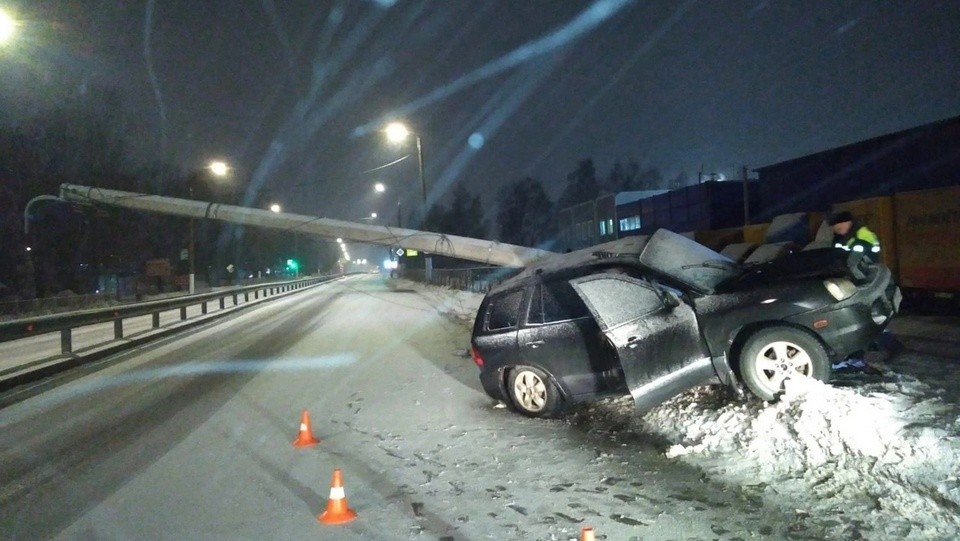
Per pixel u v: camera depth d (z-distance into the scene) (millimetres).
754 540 4559
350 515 5281
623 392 7598
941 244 13234
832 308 6738
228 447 7551
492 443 7223
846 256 7254
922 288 13688
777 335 6762
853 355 7883
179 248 66562
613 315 6949
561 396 8047
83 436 8305
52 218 49062
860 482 5148
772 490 5309
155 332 20719
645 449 6629
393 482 6152
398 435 7785
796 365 6789
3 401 10992
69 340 15195
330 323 23516
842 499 4988
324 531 5078
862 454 5457
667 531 4781
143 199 45281
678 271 7637
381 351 15320
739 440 6203
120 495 6043
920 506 4707
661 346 6918
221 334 21172
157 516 5500
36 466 7082
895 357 8742
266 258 98500
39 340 23250
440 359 13625
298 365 13664
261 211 41969
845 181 25312
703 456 6172
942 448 5215
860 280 6969
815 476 5383
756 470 5691
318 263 144250
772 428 6133
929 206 13469
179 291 64000
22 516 5613
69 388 12023
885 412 5945
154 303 21281
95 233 53750
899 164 23406
